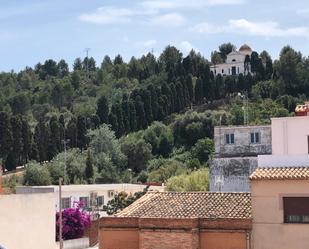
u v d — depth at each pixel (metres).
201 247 40.59
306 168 41.00
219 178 70.88
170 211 42.69
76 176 134.50
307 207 39.25
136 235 41.97
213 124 168.75
